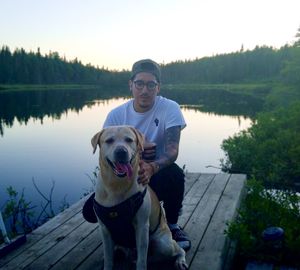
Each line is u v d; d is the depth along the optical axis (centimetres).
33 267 325
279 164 909
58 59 9581
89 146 1296
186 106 3125
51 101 4056
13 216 521
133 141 281
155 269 315
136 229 286
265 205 420
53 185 761
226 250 370
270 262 355
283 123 1141
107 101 4169
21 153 1182
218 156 1127
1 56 7850
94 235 388
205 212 443
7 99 4222
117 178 267
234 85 8600
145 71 331
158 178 347
